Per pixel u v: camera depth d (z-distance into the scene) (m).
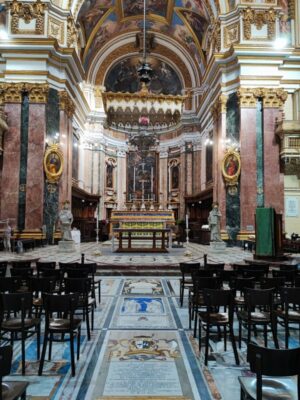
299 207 16.56
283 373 2.34
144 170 26.78
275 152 16.02
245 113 16.14
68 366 4.02
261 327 5.65
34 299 5.39
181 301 6.71
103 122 25.17
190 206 24.75
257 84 16.20
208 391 3.44
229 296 4.21
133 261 10.94
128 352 4.44
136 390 3.46
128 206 18.56
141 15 23.23
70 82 18.16
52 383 3.60
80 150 23.42
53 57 16.31
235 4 16.70
